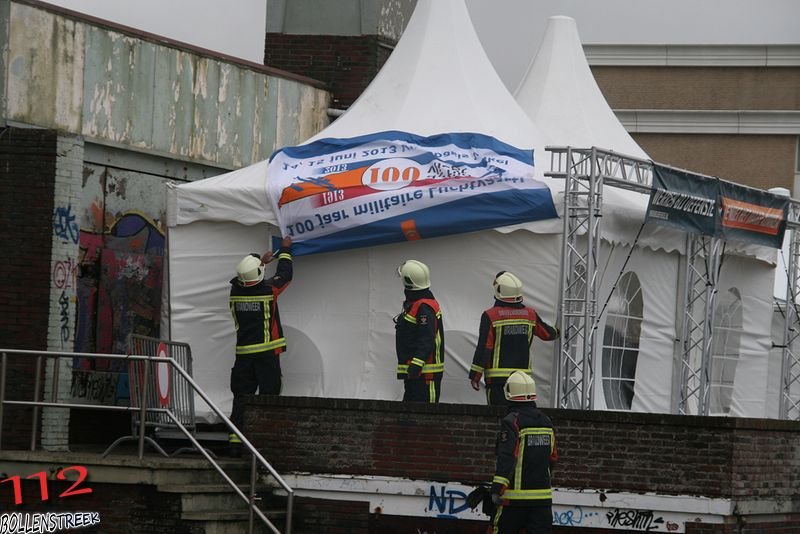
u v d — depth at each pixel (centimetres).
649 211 3434
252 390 3250
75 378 3644
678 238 3797
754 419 2975
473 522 2959
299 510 3038
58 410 3403
